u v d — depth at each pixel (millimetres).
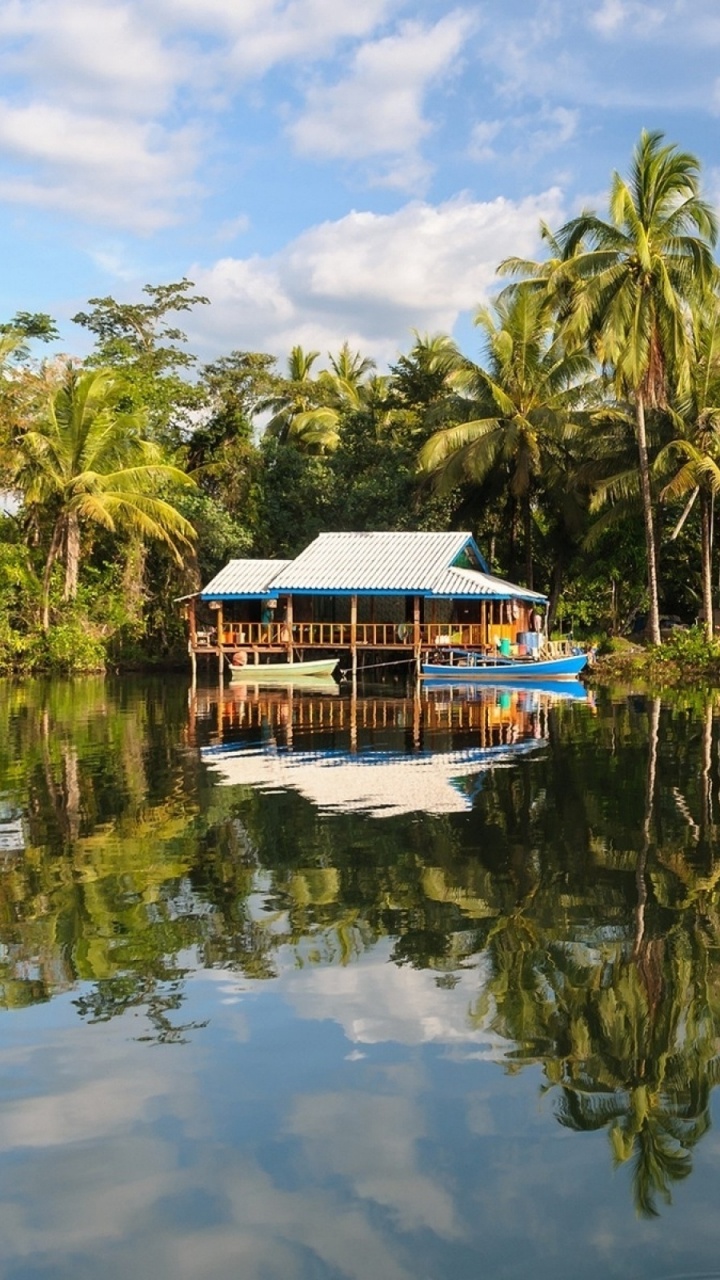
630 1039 6113
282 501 53219
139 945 7871
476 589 37531
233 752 18266
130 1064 5898
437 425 47562
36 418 43062
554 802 13344
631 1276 4086
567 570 50281
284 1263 4203
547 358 45719
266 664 40625
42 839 11414
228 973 7262
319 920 8453
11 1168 4891
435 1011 6566
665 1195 4602
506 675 36094
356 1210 4527
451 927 8234
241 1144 5070
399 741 19656
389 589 37906
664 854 10547
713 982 7043
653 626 38531
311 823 12117
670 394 38656
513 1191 4680
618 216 34406
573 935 8047
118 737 20641
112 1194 4672
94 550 48406
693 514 46219
